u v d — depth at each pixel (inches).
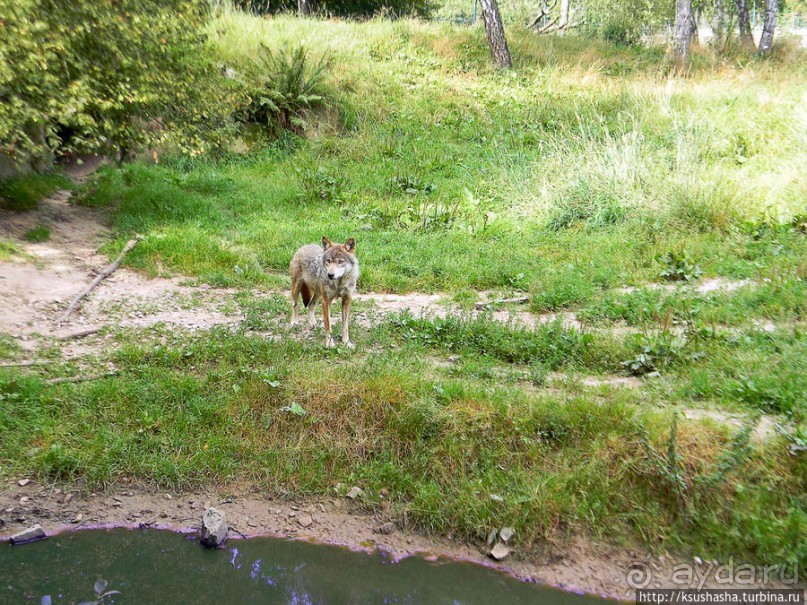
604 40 1155.9
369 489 217.6
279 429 235.5
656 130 607.8
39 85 386.3
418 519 207.8
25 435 223.1
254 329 307.7
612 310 328.8
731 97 692.7
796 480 198.7
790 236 402.0
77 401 237.6
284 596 175.9
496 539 200.1
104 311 322.3
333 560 193.2
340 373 248.5
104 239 423.8
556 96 763.4
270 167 589.6
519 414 228.4
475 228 475.2
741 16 1161.4
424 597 179.6
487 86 787.4
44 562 182.9
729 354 267.3
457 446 223.5
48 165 509.4
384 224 488.1
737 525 193.3
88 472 215.8
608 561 193.6
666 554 194.2
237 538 199.9
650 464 205.5
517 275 388.8
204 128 544.4
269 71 665.6
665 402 237.8
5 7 349.4
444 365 273.1
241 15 842.2
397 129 668.7
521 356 281.7
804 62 920.9
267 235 447.8
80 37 407.8
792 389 234.4
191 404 241.4
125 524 202.2
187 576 181.3
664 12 1327.5
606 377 265.1
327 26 884.0
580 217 482.3
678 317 314.5
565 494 205.2
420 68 815.7
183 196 497.0
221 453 226.8
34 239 395.5
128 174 513.3
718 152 555.2
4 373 246.1
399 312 338.3
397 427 230.8
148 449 227.3
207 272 383.2
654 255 398.0
